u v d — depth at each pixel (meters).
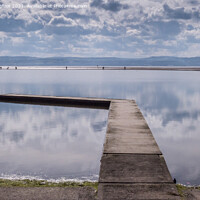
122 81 46.75
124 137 8.27
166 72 84.19
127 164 6.02
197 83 42.28
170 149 10.07
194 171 7.68
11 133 12.47
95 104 18.94
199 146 10.48
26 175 7.12
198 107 21.28
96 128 13.51
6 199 4.52
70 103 19.77
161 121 15.91
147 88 35.34
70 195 4.67
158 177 5.33
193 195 4.73
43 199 4.52
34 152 9.44
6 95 21.78
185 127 14.17
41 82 45.34
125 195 4.60
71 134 12.27
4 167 7.83
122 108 14.50
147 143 7.60
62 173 7.29
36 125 14.08
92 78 55.50
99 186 4.95
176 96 27.98
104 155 6.59
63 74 75.50
